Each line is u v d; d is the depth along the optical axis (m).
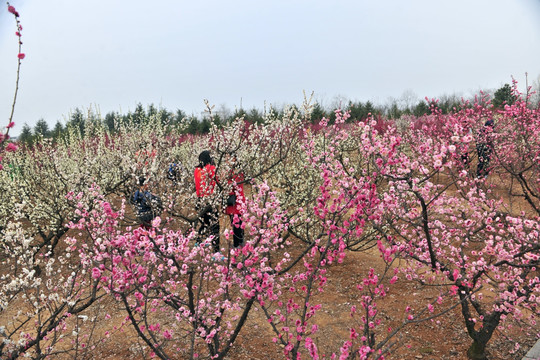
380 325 4.38
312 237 6.12
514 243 4.16
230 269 3.11
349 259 6.28
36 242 7.34
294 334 4.24
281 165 7.21
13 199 6.91
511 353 3.78
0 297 3.04
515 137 7.41
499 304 3.60
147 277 2.94
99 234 2.91
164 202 5.64
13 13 1.95
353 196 2.89
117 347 4.08
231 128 5.39
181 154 10.87
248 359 3.86
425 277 5.27
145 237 2.62
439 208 4.45
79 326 4.50
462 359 3.73
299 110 5.31
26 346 2.71
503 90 13.64
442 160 2.83
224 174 5.22
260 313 4.70
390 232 5.42
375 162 3.19
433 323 4.34
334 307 4.80
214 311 3.00
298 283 5.43
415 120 22.28
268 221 2.95
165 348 4.03
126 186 6.90
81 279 3.88
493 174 7.76
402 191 3.78
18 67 2.02
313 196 6.27
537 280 3.33
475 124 7.25
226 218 6.70
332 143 3.84
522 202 7.33
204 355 3.87
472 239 4.74
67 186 6.84
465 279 3.60
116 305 4.90
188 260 2.89
